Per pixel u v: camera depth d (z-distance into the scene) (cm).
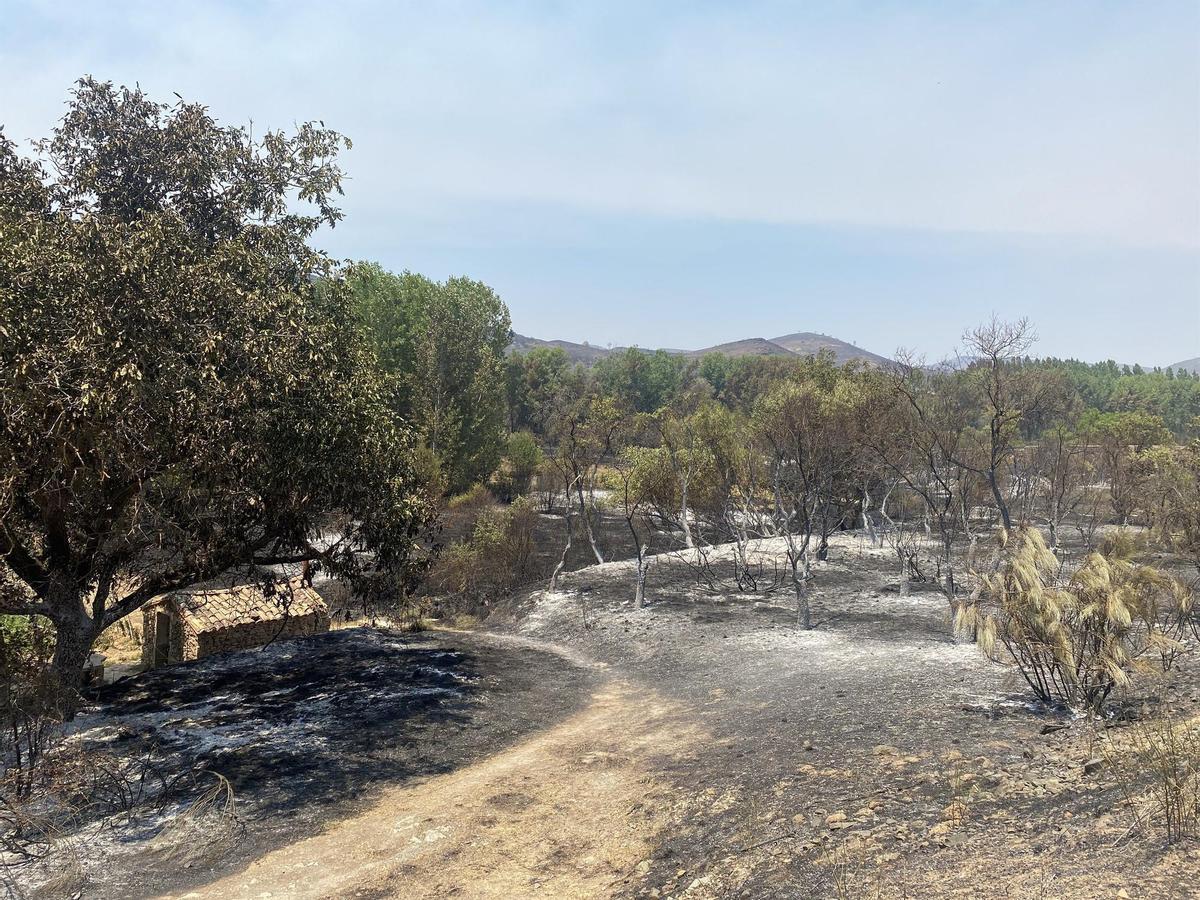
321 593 2838
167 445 1179
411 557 1742
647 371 14650
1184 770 597
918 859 574
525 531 3234
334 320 1656
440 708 1462
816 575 2706
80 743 1159
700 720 1310
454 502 5078
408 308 5378
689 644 1919
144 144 1503
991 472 1947
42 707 1059
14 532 1338
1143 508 2498
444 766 1174
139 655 2456
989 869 529
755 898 579
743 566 2759
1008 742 880
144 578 1588
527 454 6034
